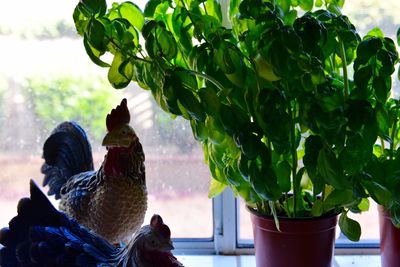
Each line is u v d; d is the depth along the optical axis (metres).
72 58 1.09
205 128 0.78
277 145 0.76
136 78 0.82
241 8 0.73
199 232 1.14
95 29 0.71
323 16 0.77
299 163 0.98
